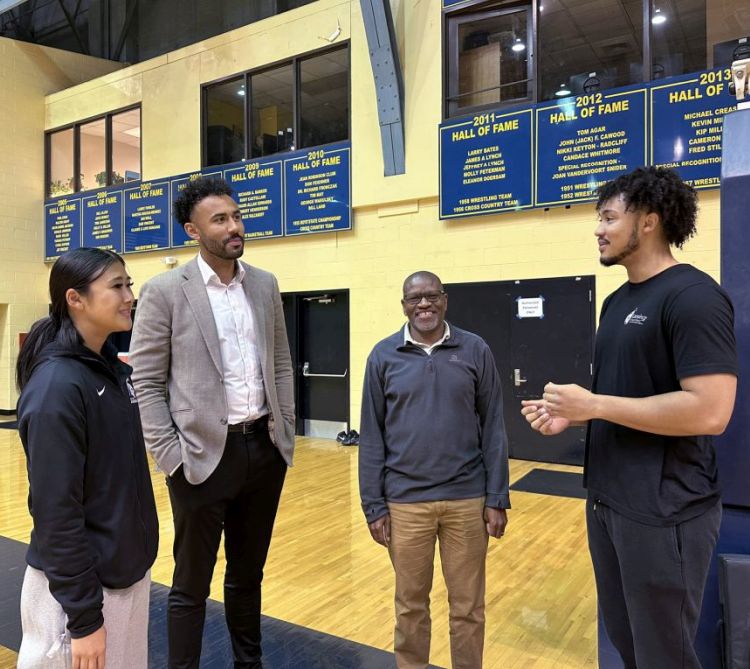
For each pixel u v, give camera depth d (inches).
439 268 242.4
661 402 46.6
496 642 89.0
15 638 90.9
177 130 320.5
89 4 399.5
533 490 181.2
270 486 76.5
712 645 61.8
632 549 50.1
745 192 61.1
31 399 46.1
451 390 69.7
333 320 278.8
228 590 78.4
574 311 214.2
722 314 46.5
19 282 373.7
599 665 69.8
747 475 59.8
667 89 194.1
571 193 211.0
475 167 229.6
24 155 374.6
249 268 78.2
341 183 264.5
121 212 343.6
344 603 105.2
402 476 69.9
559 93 218.1
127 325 52.2
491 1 225.9
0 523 151.4
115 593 50.2
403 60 246.5
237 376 72.3
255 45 291.4
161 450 67.8
